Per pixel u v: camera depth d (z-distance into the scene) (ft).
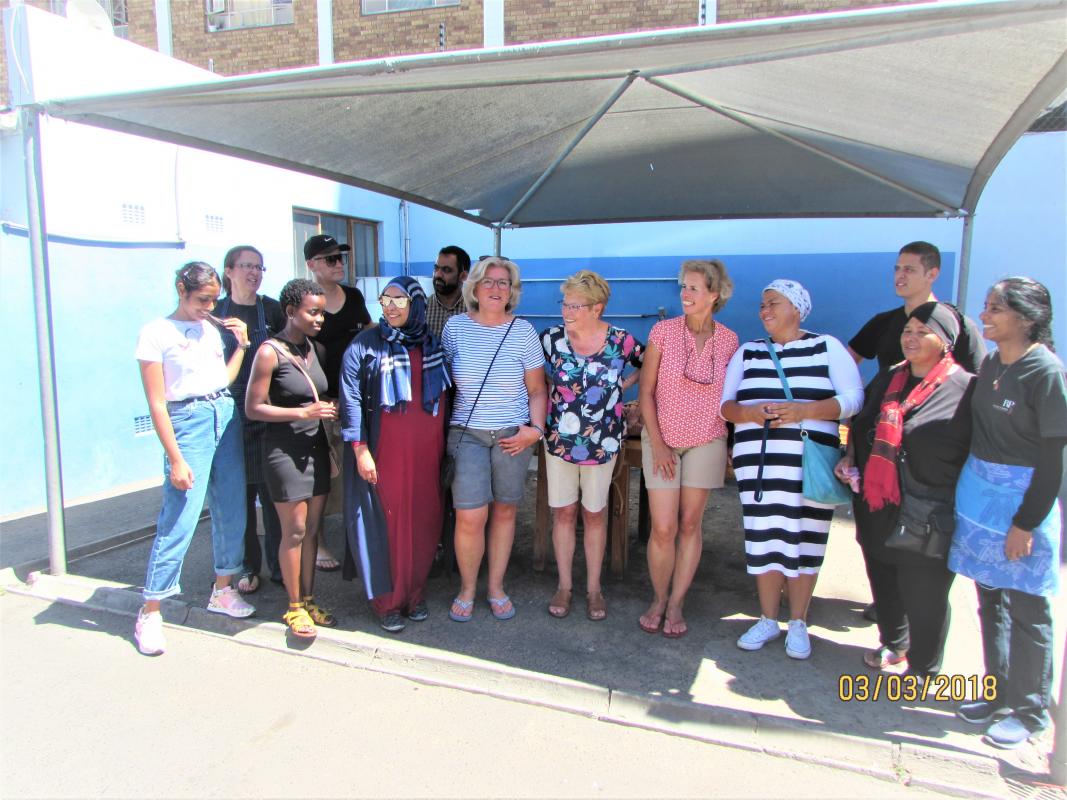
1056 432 7.34
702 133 14.05
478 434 10.85
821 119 12.05
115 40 14.34
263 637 10.96
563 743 8.54
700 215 19.98
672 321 10.48
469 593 11.55
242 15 33.42
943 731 8.63
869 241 23.32
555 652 10.52
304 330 10.32
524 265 28.17
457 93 11.17
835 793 7.73
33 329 17.69
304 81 9.67
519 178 17.44
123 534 15.29
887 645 10.00
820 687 9.60
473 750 8.38
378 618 11.55
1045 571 7.85
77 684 9.68
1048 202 21.12
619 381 10.75
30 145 12.00
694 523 10.79
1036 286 7.61
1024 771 7.92
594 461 10.80
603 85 11.53
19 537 15.53
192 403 10.43
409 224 31.53
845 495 9.76
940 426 8.39
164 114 11.48
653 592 12.82
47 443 12.75
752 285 24.81
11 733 8.56
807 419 9.77
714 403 10.32
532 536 15.98
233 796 7.54
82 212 18.30
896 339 10.71
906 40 7.58
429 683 9.80
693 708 8.97
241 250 12.29
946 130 11.25
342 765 8.06
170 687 9.64
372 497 10.91
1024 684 8.14
